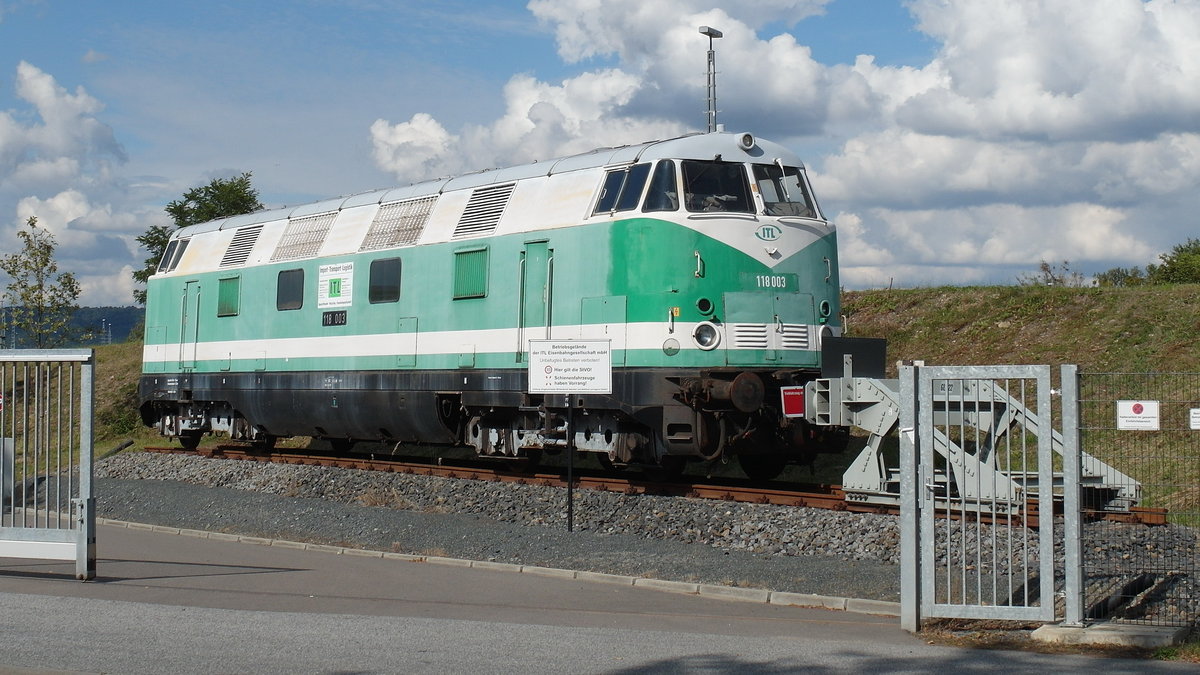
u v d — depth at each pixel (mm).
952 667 8516
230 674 8406
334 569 13406
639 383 16828
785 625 10172
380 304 21625
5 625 9992
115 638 9508
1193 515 14375
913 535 9898
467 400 19656
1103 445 18359
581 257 17812
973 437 16672
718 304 16812
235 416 26094
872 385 15531
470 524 16172
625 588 12234
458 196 20625
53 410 35594
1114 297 25219
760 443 17656
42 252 38594
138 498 20625
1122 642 9227
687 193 17094
